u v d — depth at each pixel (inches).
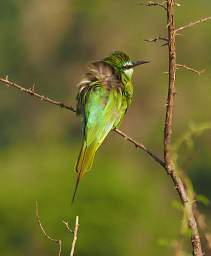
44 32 1823.3
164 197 1437.0
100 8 1774.1
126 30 1749.5
